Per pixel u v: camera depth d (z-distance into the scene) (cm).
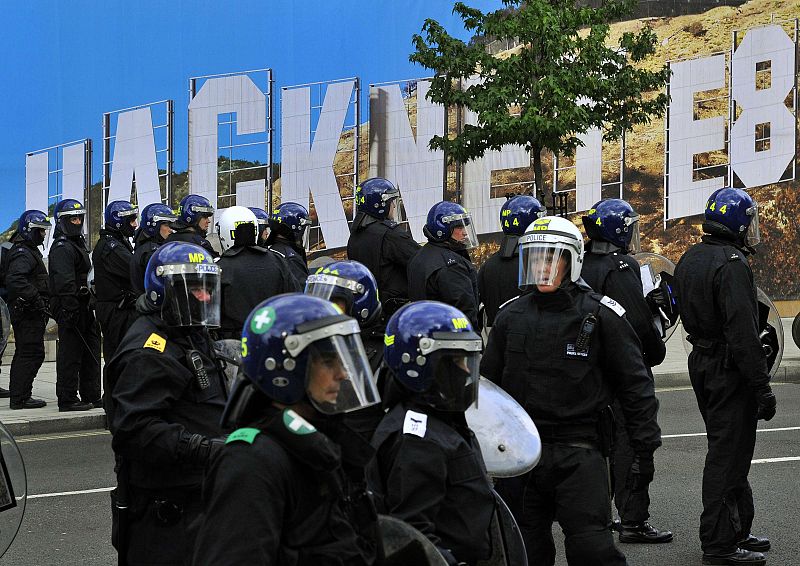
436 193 1973
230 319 679
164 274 387
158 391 379
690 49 1989
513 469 397
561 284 462
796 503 710
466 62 1581
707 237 607
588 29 1981
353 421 411
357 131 2022
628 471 632
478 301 748
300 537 253
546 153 1969
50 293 1112
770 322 718
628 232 623
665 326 702
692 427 992
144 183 2133
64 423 1074
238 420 264
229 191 2089
